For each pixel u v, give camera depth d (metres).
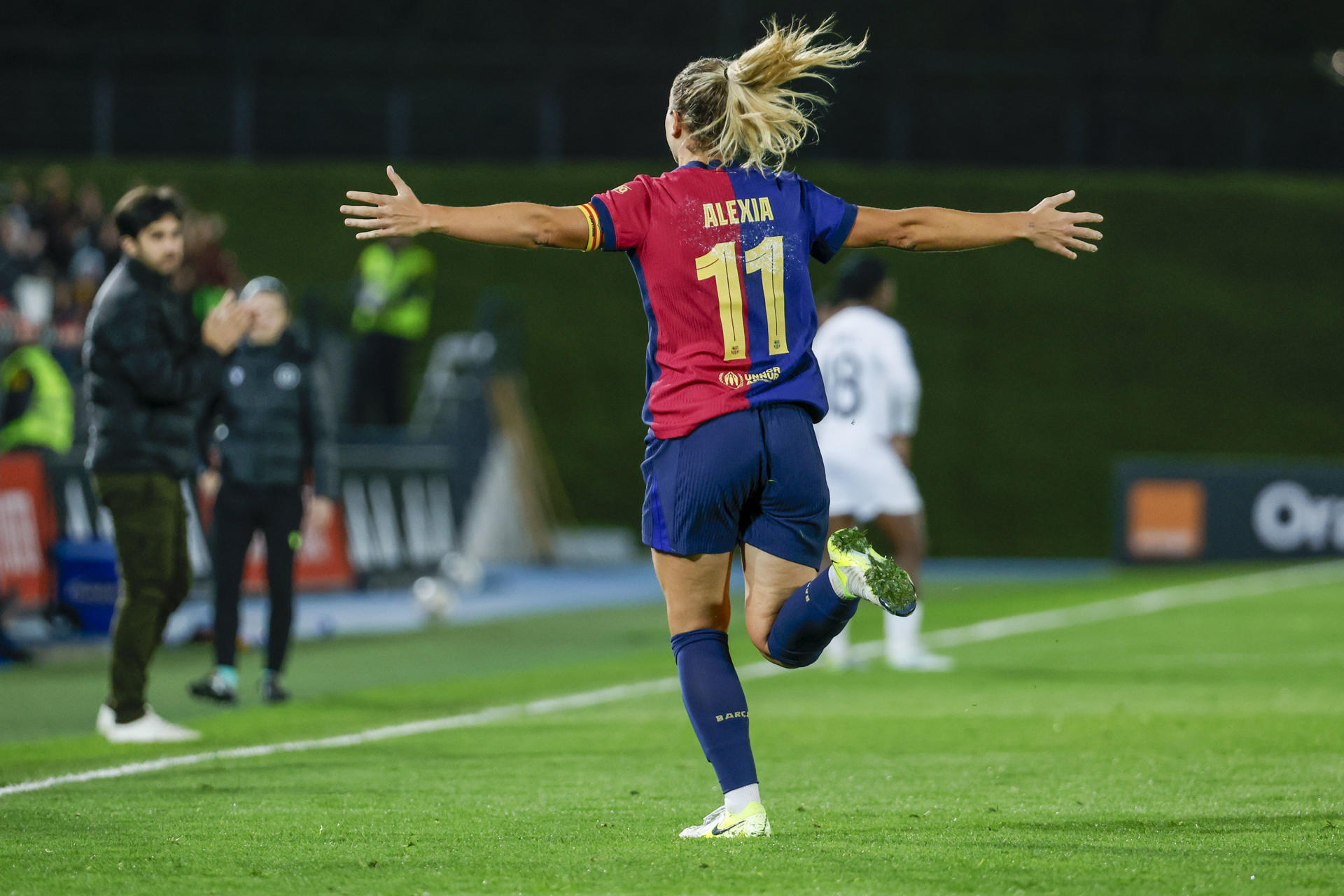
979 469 88.81
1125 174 112.44
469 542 66.38
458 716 28.02
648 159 112.12
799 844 13.90
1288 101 116.31
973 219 15.23
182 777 20.16
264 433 29.92
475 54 111.38
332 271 97.88
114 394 24.17
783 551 14.32
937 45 116.25
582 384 93.06
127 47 110.25
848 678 33.41
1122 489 71.75
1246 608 51.22
